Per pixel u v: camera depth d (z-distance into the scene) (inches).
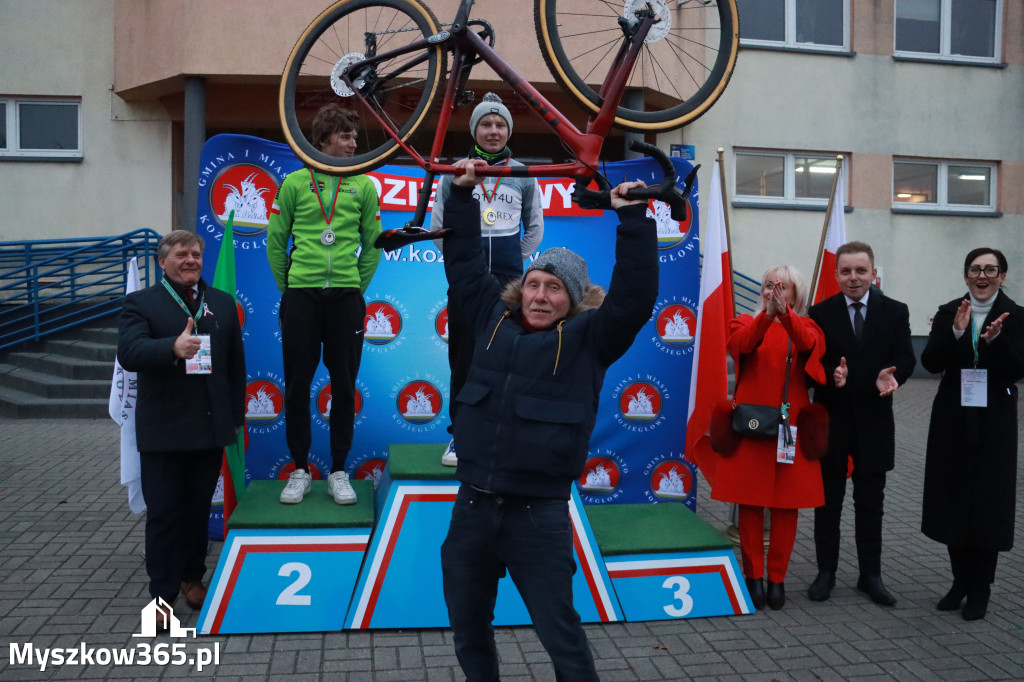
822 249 194.4
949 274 495.8
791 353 157.4
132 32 412.2
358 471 203.2
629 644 140.0
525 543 95.2
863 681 127.5
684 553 154.6
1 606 150.3
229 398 146.3
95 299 424.5
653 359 205.9
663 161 93.5
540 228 154.6
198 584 151.9
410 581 145.3
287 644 136.8
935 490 155.3
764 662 133.7
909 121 486.3
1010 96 501.4
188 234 143.2
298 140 108.7
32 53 426.9
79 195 432.8
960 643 142.1
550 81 385.1
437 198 150.0
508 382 97.7
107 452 279.6
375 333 204.5
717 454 170.6
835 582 170.2
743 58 460.8
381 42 132.0
